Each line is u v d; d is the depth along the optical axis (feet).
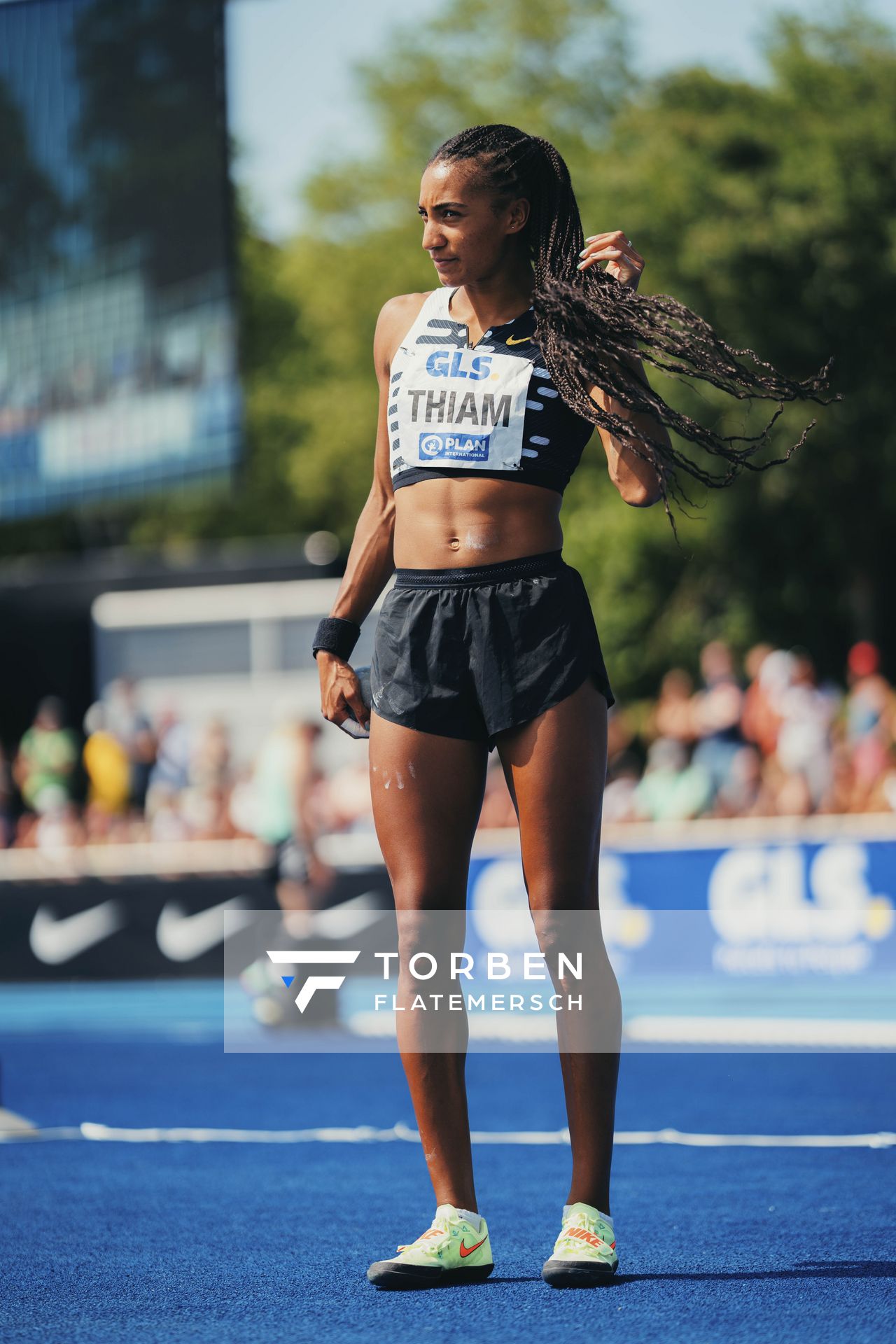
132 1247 20.75
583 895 18.07
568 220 18.54
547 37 159.63
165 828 76.69
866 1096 35.60
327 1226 21.91
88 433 83.15
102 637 90.68
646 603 133.18
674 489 18.61
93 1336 16.17
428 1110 18.49
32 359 84.07
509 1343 15.33
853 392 123.13
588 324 17.65
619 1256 19.43
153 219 80.59
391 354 19.33
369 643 80.64
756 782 67.82
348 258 169.07
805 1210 22.40
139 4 80.38
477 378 18.34
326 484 170.60
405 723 18.33
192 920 66.69
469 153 18.26
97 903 68.03
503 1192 24.23
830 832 57.52
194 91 79.30
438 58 167.84
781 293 122.62
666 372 18.02
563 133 155.74
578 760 17.99
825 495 129.49
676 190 123.65
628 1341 15.30
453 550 18.31
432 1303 17.19
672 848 59.77
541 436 18.25
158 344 80.94
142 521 181.16
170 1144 29.68
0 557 173.58
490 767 70.95
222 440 79.61
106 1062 44.47
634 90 156.35
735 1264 18.86
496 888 60.18
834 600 134.00
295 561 87.81
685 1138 29.96
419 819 18.34
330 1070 41.91
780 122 127.34
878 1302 16.83
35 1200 24.04
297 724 55.52
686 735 72.49
